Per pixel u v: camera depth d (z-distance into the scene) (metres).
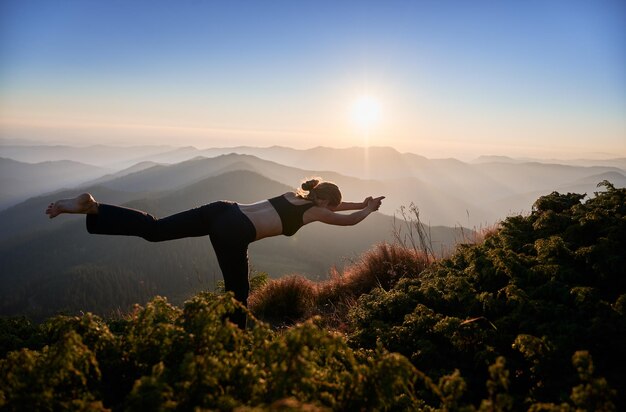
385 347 3.32
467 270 4.14
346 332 4.84
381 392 2.03
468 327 3.04
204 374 1.98
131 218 3.60
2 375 2.17
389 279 6.86
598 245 3.42
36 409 1.90
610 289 3.22
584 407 1.93
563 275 3.31
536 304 3.02
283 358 2.03
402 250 7.28
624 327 2.58
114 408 2.06
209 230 3.74
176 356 2.27
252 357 2.26
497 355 2.77
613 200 4.43
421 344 3.12
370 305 4.20
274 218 3.82
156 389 1.81
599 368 2.45
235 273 3.66
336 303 6.93
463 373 2.84
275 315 7.06
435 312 3.73
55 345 2.25
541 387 2.45
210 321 2.30
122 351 2.45
